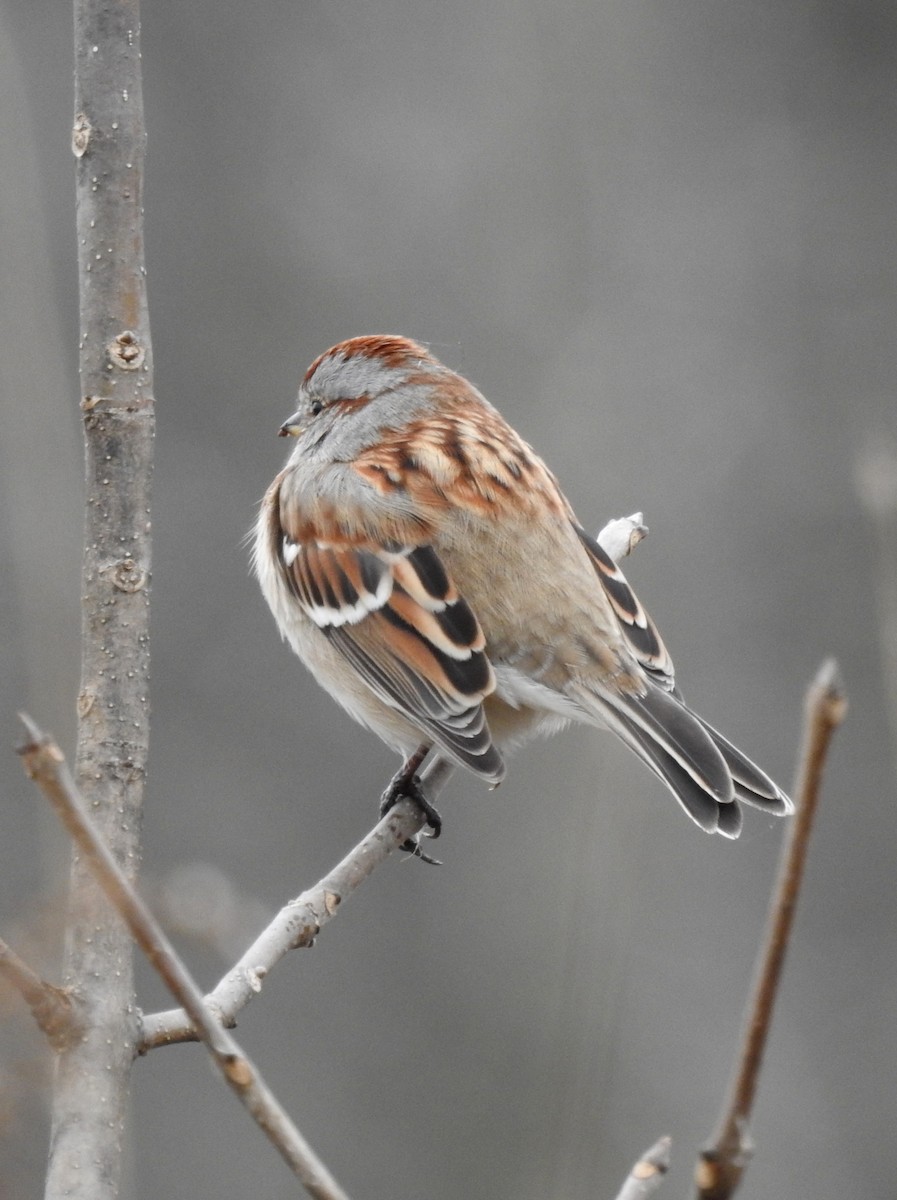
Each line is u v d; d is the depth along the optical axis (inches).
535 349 589.3
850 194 609.9
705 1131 504.7
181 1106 507.2
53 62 589.0
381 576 307.6
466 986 528.7
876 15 621.0
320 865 534.6
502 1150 510.9
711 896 523.5
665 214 605.0
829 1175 508.1
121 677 178.9
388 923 535.2
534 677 295.0
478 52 612.7
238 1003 197.8
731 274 599.8
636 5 616.1
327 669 323.9
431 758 310.5
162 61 601.6
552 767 534.6
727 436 577.0
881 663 549.3
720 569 562.3
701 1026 512.7
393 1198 507.2
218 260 589.3
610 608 304.5
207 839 533.3
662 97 616.4
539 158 605.3
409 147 603.5
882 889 534.6
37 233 391.2
